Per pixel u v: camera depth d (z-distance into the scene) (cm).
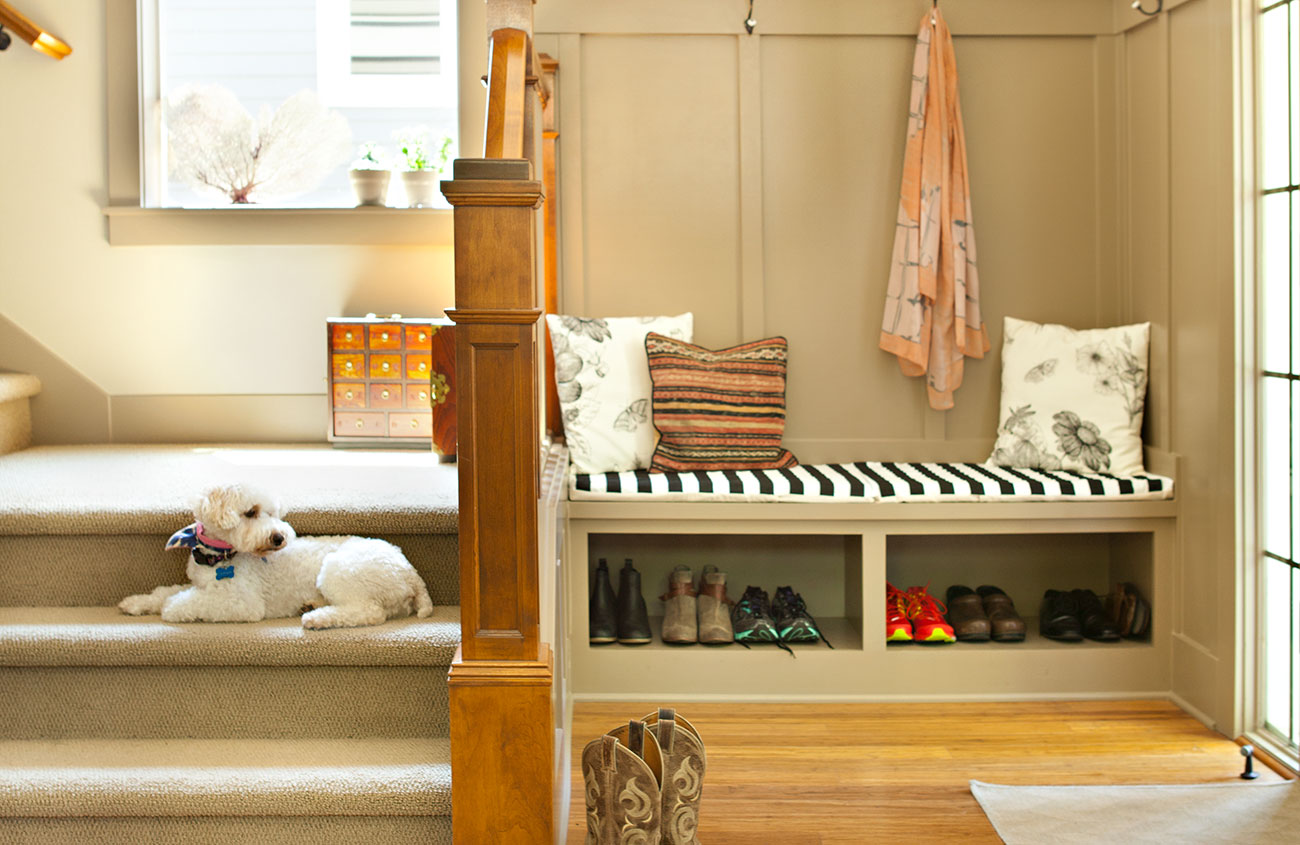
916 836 229
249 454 346
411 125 381
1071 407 322
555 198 335
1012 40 340
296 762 218
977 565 353
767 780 257
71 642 229
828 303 345
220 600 240
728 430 324
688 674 312
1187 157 297
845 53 339
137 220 363
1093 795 247
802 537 350
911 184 329
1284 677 271
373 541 253
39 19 359
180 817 209
